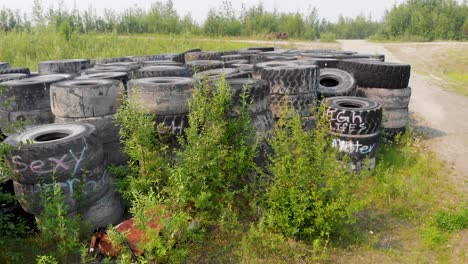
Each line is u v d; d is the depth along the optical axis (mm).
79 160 4125
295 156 4363
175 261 3543
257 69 7227
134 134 4434
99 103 5168
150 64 9391
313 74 6594
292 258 3914
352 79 8031
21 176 3994
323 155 4320
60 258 3850
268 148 5117
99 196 4410
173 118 5020
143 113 4621
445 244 4215
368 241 4238
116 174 4852
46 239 3971
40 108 6164
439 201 5262
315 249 3871
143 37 29156
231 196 4383
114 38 24406
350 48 30469
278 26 44062
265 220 4238
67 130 4492
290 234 4168
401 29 44312
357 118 5883
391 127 7855
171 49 24031
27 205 4117
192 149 4258
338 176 4387
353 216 4625
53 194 3926
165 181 4477
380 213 4918
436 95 13438
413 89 14625
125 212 5016
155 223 3836
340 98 6879
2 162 4020
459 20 42938
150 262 3496
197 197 4062
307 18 49438
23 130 4777
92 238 3986
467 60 23250
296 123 4508
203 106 4555
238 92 4898
